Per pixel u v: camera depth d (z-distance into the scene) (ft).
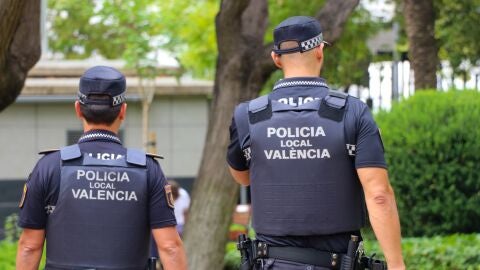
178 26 56.13
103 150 13.46
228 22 28.25
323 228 12.78
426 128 28.55
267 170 13.07
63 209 13.21
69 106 67.97
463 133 28.04
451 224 28.50
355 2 27.48
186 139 68.74
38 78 66.95
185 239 29.43
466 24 55.88
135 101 67.46
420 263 24.61
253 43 28.86
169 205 13.52
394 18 57.47
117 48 82.33
